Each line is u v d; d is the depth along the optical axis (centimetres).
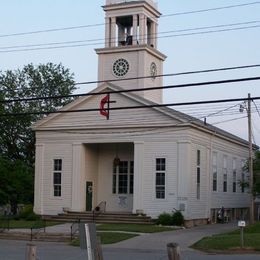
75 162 4462
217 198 4872
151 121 4259
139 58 4697
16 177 4022
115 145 4653
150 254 2528
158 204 4184
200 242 2920
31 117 5944
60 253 2539
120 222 4162
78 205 4419
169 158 4197
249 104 4084
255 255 2523
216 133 4747
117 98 4356
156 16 5016
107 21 4862
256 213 5741
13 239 3278
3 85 6019
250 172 4069
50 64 6262
